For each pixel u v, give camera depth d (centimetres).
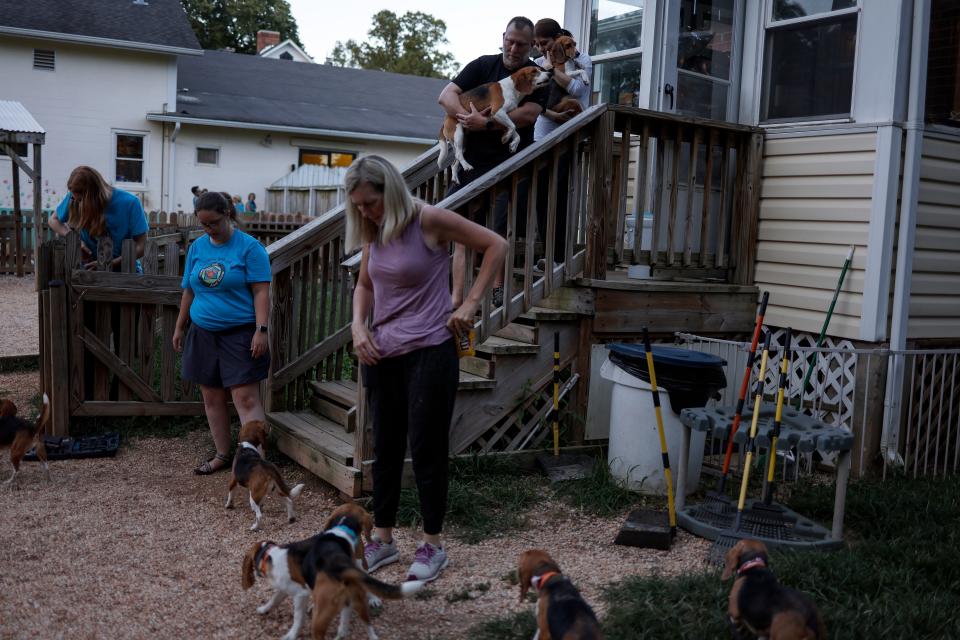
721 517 458
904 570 401
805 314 640
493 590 384
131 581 385
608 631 334
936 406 652
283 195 2325
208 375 531
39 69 2061
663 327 618
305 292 616
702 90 708
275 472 464
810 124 643
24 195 2083
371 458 487
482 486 525
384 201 360
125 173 2180
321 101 2656
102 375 634
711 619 338
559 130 562
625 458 527
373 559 398
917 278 616
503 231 632
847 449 435
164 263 918
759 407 447
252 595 374
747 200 664
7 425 513
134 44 2088
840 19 627
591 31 820
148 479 539
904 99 592
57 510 476
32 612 348
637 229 618
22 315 1138
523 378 573
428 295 375
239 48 4325
